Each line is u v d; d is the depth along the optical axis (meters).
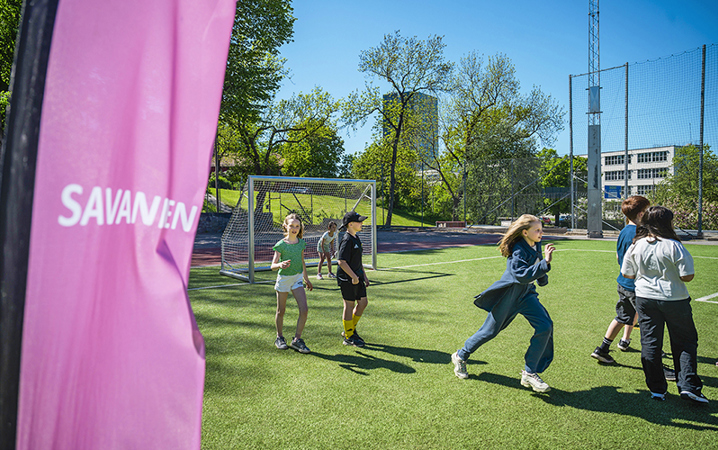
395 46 30.77
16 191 0.78
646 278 3.61
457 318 6.21
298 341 4.79
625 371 4.24
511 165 27.94
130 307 0.98
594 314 6.39
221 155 35.28
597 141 19.78
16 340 0.80
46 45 0.81
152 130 1.01
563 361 4.51
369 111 32.56
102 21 0.90
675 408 3.46
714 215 24.91
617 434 3.06
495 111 35.72
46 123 0.81
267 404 3.50
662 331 3.60
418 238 22.33
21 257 0.79
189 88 1.09
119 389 0.96
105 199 0.92
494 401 3.57
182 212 1.09
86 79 0.87
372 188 11.04
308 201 13.94
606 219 26.20
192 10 1.09
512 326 5.82
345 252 4.83
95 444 0.93
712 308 6.70
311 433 3.05
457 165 36.53
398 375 4.12
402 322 6.00
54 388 0.86
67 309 0.87
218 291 8.24
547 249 3.50
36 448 0.85
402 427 3.14
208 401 3.55
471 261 12.74
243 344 5.04
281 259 4.74
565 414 3.35
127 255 0.98
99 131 0.90
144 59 0.98
